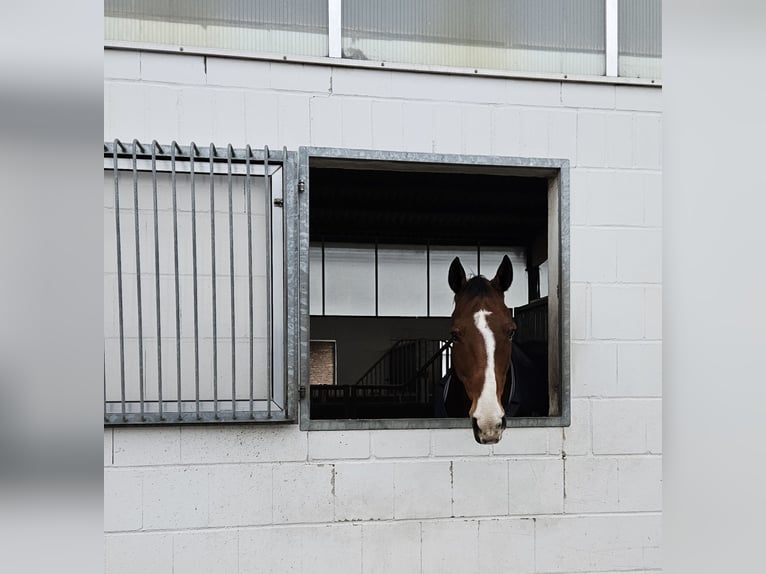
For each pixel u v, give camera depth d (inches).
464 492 84.4
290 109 83.0
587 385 87.8
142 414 77.2
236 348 81.7
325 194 141.9
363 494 82.2
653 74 91.3
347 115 84.1
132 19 81.4
